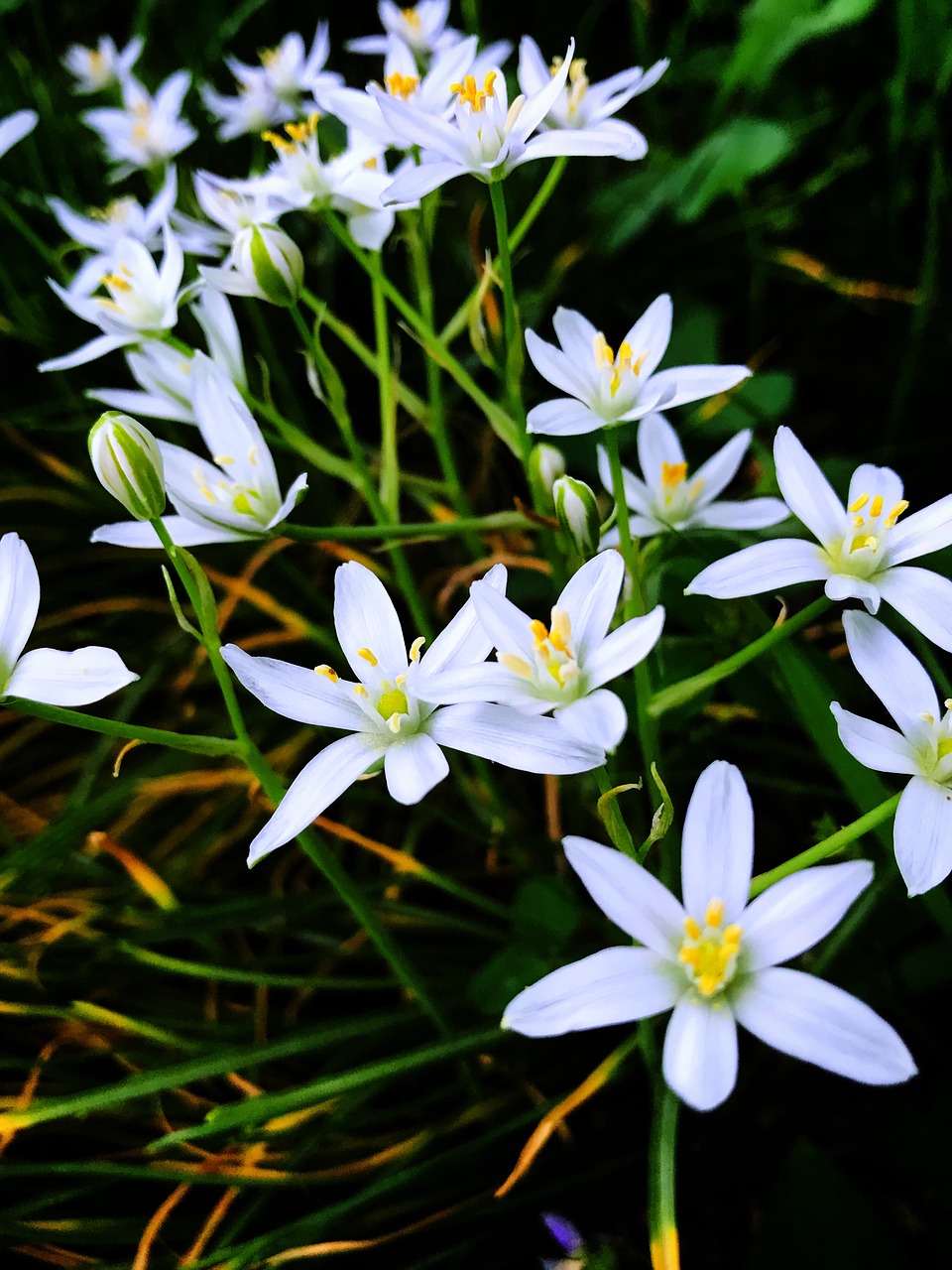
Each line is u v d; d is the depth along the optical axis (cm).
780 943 13
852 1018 12
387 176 20
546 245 30
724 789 13
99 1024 19
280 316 29
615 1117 19
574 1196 18
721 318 28
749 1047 19
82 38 36
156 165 26
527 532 25
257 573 26
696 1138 19
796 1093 19
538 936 19
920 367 28
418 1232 18
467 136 17
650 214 28
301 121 26
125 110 27
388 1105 19
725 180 26
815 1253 16
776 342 31
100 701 25
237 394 18
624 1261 18
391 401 20
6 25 36
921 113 28
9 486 27
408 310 20
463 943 22
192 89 31
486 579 14
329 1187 18
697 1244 19
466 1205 17
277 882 23
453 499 23
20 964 19
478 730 14
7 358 28
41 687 15
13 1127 15
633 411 16
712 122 30
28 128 23
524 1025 12
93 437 14
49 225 29
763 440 25
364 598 15
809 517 16
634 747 21
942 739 15
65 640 25
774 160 25
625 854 14
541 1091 19
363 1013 19
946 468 27
